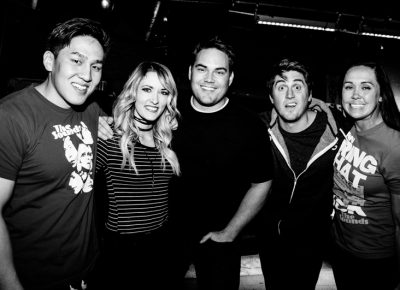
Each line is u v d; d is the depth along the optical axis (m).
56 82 1.40
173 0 4.65
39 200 1.35
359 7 4.93
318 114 2.11
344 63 6.16
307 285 2.20
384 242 1.83
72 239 1.46
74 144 1.45
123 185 1.69
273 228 2.28
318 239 2.21
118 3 4.77
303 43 6.28
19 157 1.26
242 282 3.08
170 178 1.91
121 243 1.67
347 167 1.88
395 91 6.00
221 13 5.23
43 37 4.18
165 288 1.89
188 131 2.02
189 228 2.10
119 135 1.76
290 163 2.12
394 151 1.66
